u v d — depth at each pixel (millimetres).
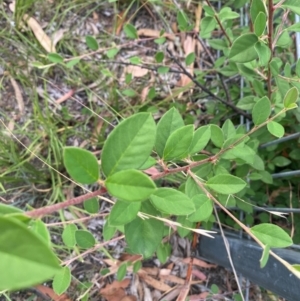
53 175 389
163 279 390
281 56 366
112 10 447
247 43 212
